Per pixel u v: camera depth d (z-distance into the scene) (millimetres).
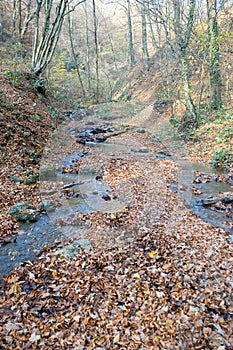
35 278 3736
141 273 3762
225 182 7074
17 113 9438
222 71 12156
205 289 3443
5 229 4773
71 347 2771
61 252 4164
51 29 13719
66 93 17719
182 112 11281
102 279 3680
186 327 2949
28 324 3029
